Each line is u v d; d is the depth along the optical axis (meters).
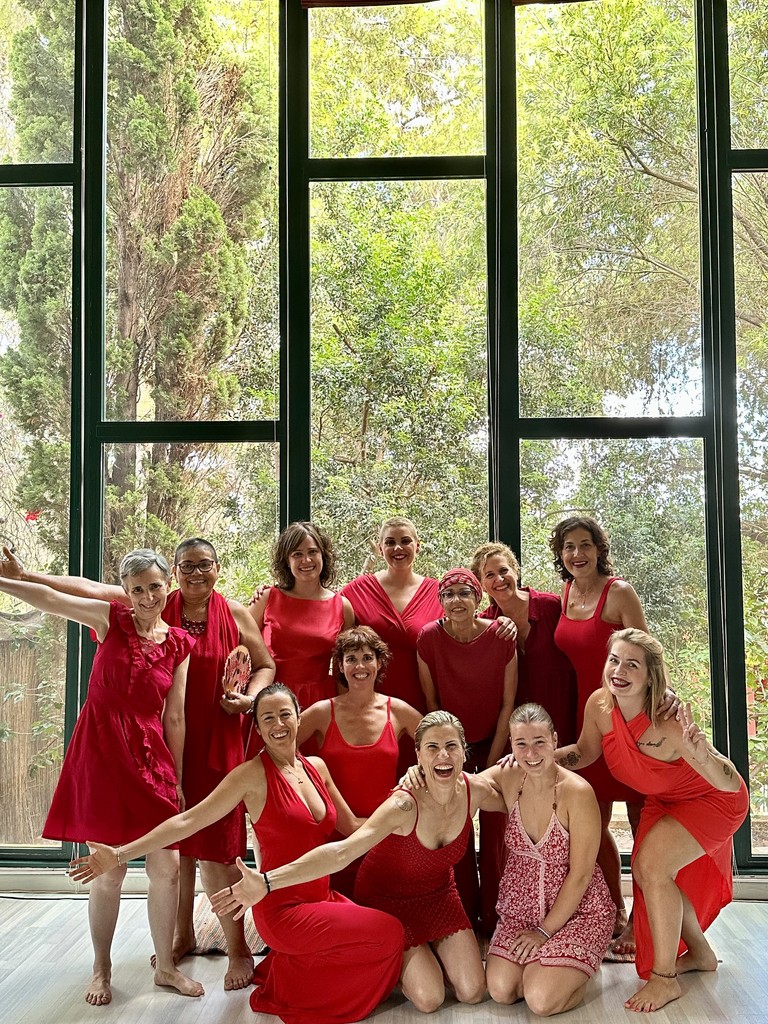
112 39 4.45
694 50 4.36
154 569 3.16
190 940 3.44
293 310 4.35
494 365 4.31
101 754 3.08
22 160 4.43
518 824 3.16
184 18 4.45
